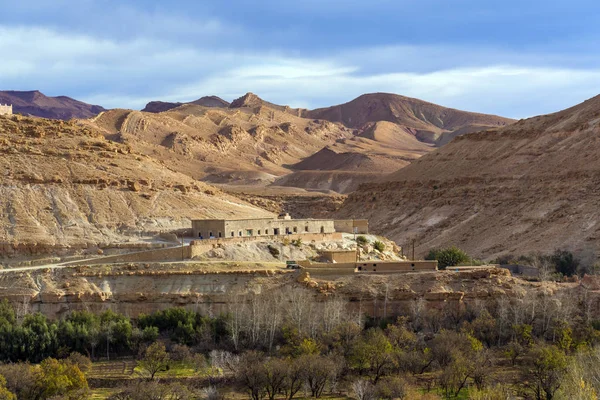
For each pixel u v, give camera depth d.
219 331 132.00
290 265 146.75
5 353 123.56
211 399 105.88
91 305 137.88
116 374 117.62
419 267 147.62
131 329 130.12
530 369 115.44
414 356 118.69
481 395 100.69
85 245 160.00
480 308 139.75
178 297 138.38
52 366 110.00
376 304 140.25
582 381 94.81
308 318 131.88
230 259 152.50
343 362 118.31
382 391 106.19
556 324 133.00
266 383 108.19
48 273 143.38
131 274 142.38
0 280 141.75
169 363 118.56
